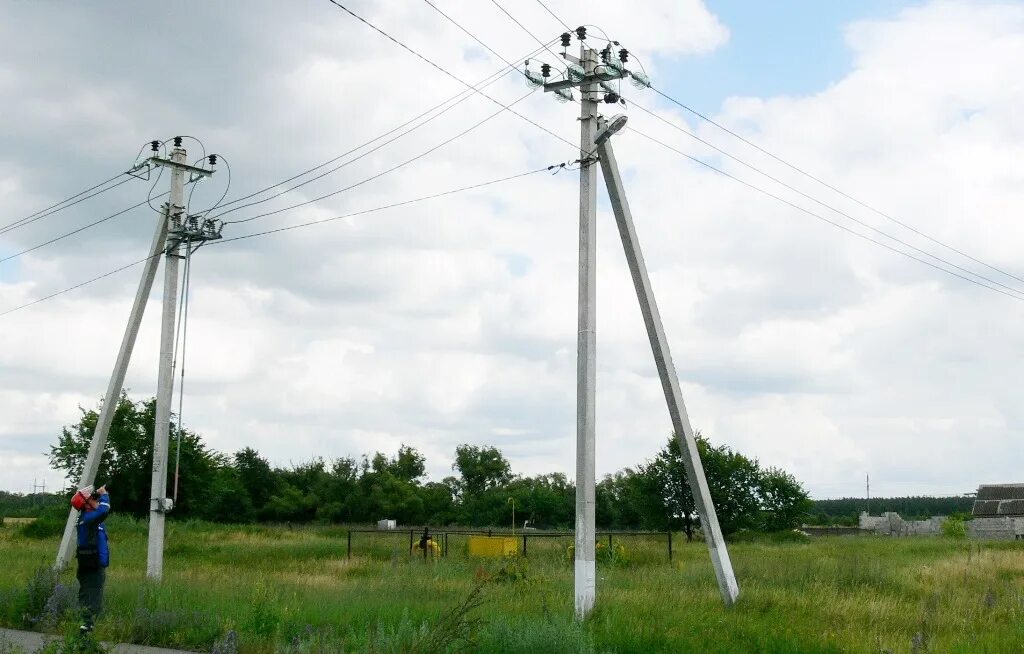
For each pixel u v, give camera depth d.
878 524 83.81
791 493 64.12
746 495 63.44
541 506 98.56
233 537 51.72
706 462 63.81
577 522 17.94
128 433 62.91
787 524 64.56
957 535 73.19
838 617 16.61
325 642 12.32
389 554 36.81
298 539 52.12
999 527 72.38
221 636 13.48
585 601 17.36
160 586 19.14
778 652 12.84
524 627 12.53
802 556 31.77
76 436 62.22
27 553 32.50
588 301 18.80
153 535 25.00
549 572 26.19
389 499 99.56
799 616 16.66
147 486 63.41
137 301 26.73
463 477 126.75
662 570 27.06
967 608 18.22
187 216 26.53
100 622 14.34
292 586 20.67
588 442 18.20
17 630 14.77
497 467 126.25
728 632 14.17
